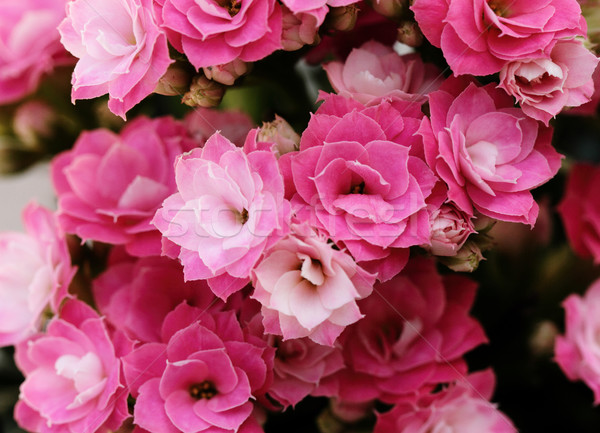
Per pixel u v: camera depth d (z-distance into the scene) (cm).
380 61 17
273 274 15
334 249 16
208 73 16
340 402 17
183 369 16
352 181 16
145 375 16
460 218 15
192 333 16
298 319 15
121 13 16
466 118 16
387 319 17
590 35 17
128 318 17
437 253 16
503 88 16
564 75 15
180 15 15
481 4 15
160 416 16
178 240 15
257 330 16
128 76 16
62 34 16
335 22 16
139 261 17
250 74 17
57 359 17
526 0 16
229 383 16
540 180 16
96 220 17
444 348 17
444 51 16
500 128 16
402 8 16
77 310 17
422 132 15
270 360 16
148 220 17
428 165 15
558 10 15
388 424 17
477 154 16
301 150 16
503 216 16
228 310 16
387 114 16
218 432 16
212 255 15
